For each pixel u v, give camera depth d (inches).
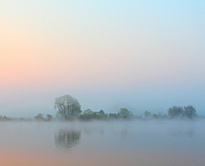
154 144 1424.7
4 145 1424.7
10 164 975.6
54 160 1029.8
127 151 1208.2
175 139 1649.9
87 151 1210.0
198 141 1547.7
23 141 1598.2
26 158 1071.0
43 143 1493.6
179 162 996.6
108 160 1026.7
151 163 980.6
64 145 1407.5
